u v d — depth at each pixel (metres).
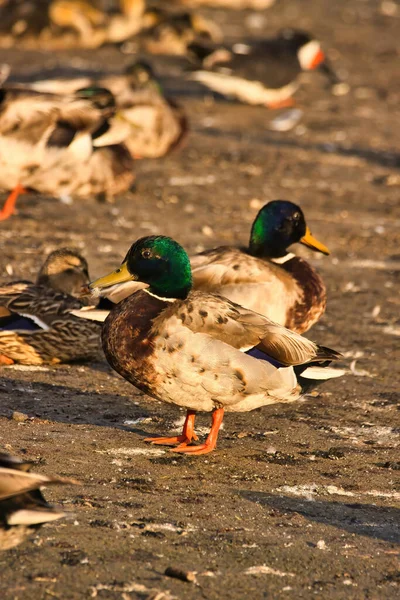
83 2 39.81
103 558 7.27
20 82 31.00
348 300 15.49
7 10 39.38
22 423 9.94
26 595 6.70
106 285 9.58
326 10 54.09
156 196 20.31
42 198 19.28
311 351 9.73
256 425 10.69
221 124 27.72
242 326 9.33
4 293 11.91
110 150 19.25
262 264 11.98
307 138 26.78
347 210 20.64
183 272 9.45
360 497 9.01
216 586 7.07
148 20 40.06
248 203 20.45
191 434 9.91
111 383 11.63
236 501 8.65
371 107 31.45
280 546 7.80
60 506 8.08
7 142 17.39
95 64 35.69
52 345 11.77
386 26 49.62
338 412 11.25
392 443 10.44
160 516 8.13
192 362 9.09
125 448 9.63
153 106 22.94
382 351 13.45
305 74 36.12
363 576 7.46
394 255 18.09
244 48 30.36
